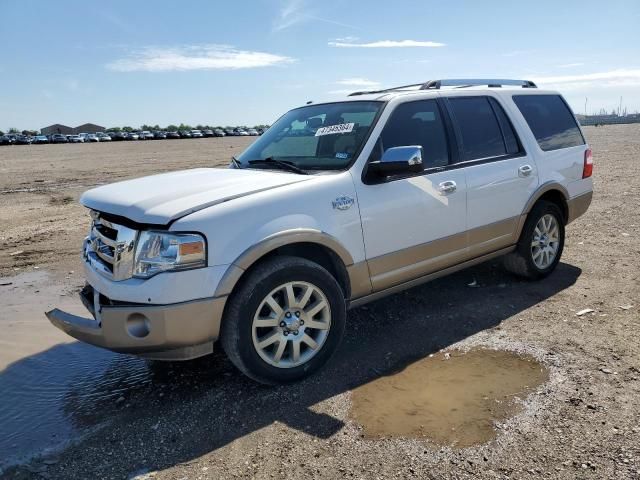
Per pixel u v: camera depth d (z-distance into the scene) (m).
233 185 3.59
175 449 2.91
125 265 3.25
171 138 87.25
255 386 3.57
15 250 7.82
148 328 3.13
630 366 3.56
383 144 4.04
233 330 3.30
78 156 34.06
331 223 3.63
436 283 5.46
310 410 3.24
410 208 4.08
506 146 4.98
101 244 3.59
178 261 3.10
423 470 2.64
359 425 3.05
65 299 5.57
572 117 5.87
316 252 3.84
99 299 3.47
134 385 3.68
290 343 3.55
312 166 4.05
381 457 2.75
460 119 4.66
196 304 3.14
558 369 3.58
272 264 3.40
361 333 4.36
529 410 3.11
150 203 3.29
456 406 3.20
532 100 5.45
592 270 5.65
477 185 4.57
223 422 3.16
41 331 4.71
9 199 13.42
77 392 3.62
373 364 3.81
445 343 4.10
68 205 12.13
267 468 2.71
